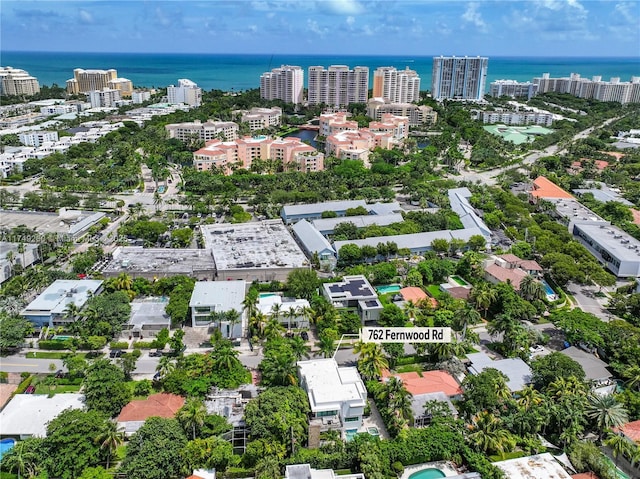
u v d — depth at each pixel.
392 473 137.75
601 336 188.62
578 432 148.00
